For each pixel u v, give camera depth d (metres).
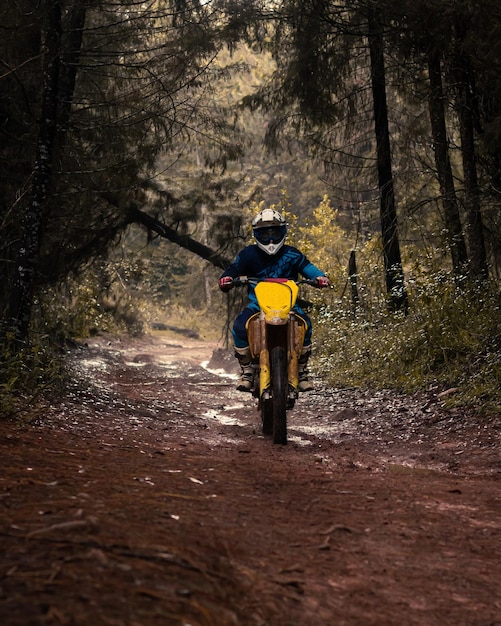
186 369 17.17
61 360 10.47
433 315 11.84
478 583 3.09
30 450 5.07
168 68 11.34
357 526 3.79
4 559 2.42
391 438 8.03
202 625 2.15
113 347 24.55
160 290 49.22
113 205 16.73
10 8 9.86
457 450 7.16
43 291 16.92
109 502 3.47
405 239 15.70
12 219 11.02
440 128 14.78
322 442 7.70
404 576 3.08
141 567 2.52
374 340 13.11
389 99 18.05
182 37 12.25
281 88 16.41
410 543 3.58
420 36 13.45
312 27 15.40
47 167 9.82
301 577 2.87
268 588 2.63
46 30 9.93
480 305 11.80
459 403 9.05
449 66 13.73
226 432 8.05
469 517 4.22
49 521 2.94
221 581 2.57
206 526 3.35
